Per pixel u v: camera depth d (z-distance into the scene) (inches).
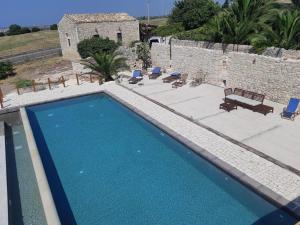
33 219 333.4
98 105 732.0
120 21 1406.3
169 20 1528.1
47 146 521.3
